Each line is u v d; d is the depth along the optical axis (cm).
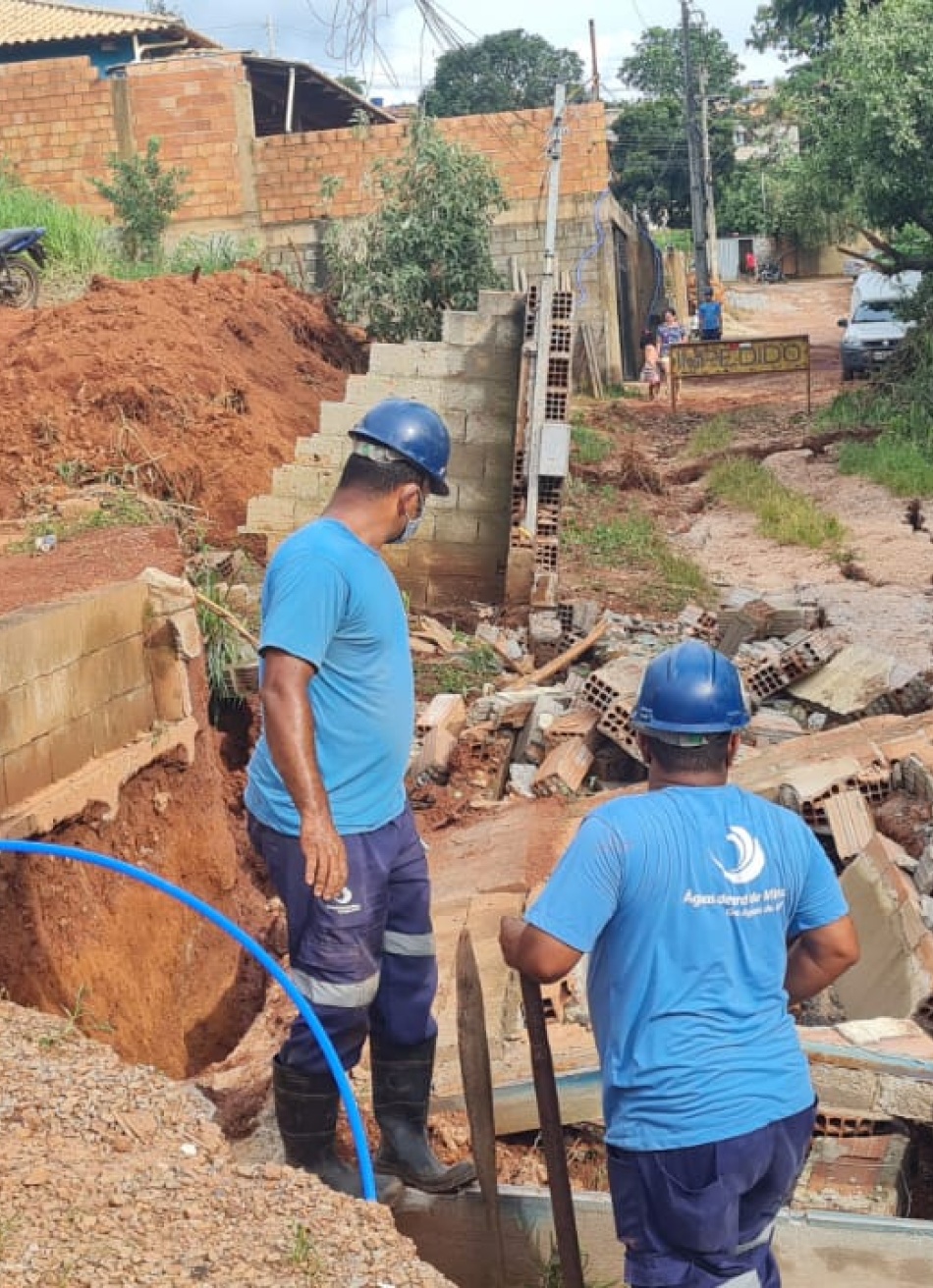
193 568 1028
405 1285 330
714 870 334
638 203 6488
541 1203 437
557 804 791
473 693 1027
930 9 2144
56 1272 322
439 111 6159
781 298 5559
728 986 333
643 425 2495
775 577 1399
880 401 2230
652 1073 329
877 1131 487
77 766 607
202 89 2822
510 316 1256
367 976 414
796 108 2356
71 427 1305
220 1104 505
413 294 2458
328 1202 358
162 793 671
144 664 676
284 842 411
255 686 934
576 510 1652
